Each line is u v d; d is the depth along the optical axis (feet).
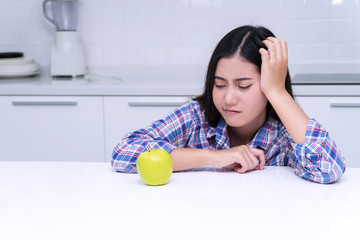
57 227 2.81
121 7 9.68
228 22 9.48
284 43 4.20
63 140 8.39
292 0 9.24
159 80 8.89
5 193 3.48
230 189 3.50
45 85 8.29
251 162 3.99
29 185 3.67
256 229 2.73
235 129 4.88
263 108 4.34
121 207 3.14
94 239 2.63
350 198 3.28
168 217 2.94
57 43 9.21
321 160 3.73
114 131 8.27
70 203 3.24
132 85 8.14
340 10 9.18
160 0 9.56
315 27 9.29
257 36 4.22
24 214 3.04
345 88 7.63
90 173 4.02
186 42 9.65
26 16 9.98
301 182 3.70
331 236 2.63
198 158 4.10
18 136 8.46
